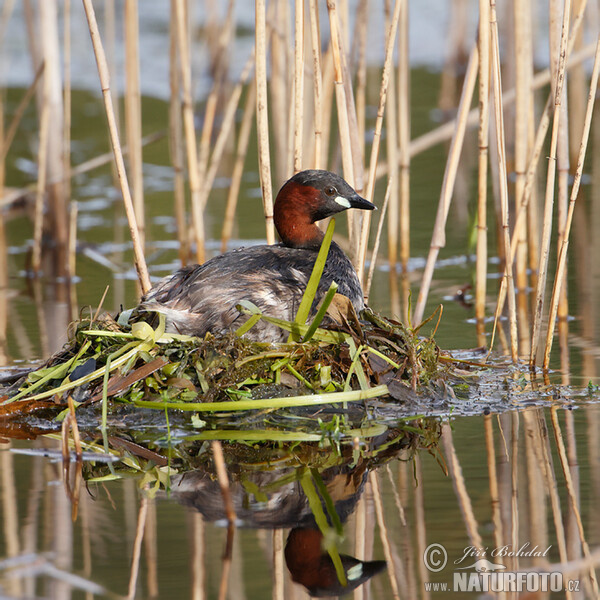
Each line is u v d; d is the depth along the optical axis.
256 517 6.71
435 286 14.37
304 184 10.65
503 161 10.40
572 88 19.44
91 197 21.64
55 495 7.12
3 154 17.25
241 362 9.03
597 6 18.61
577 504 6.78
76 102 28.75
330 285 9.66
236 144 24.45
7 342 11.75
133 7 13.86
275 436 8.38
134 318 9.87
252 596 5.71
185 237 15.56
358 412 8.95
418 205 19.03
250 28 33.06
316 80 10.99
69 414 7.95
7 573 5.92
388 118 14.39
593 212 17.58
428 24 33.97
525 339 11.53
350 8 30.75
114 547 6.26
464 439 8.16
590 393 9.36
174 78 15.13
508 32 17.05
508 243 10.44
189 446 8.16
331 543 6.31
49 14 15.82
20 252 17.41
